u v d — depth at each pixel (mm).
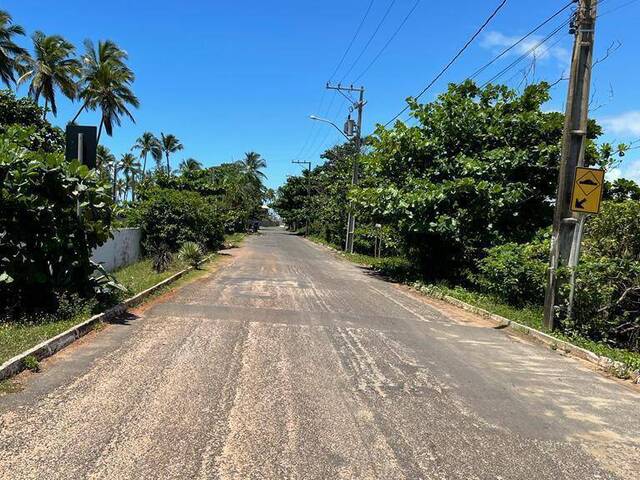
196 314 9766
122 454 4039
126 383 5668
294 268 21141
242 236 52719
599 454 4590
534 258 13203
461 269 18078
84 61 42750
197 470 3857
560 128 16438
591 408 5848
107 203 9383
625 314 10234
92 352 6840
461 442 4648
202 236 24891
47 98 38281
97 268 9453
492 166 16422
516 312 11805
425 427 4930
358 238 33906
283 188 85375
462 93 18438
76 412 4812
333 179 47938
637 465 4402
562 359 8219
